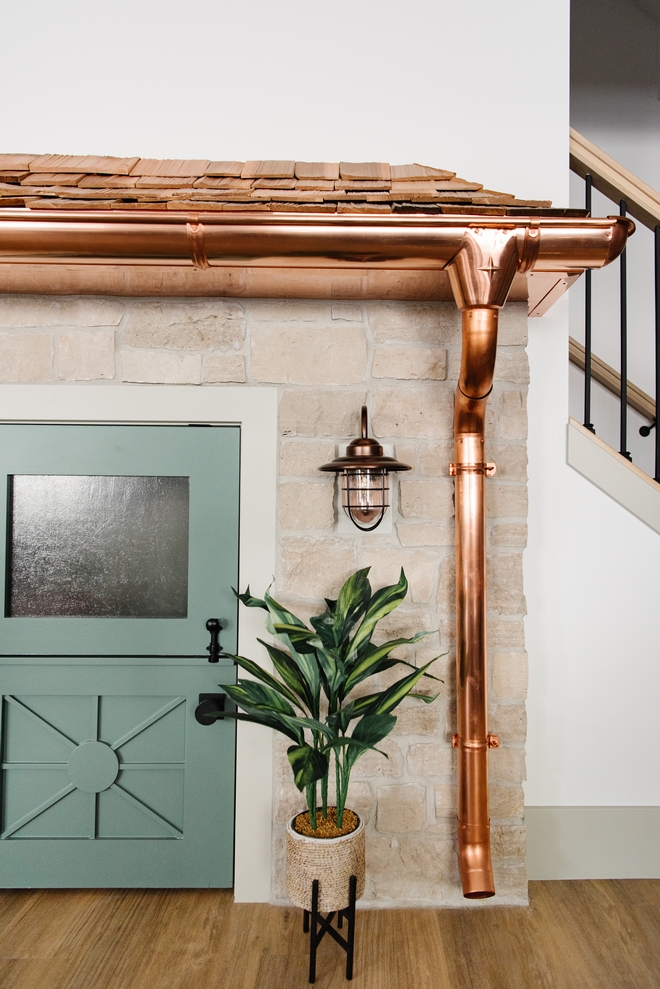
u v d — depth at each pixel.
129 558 1.82
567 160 1.91
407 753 1.74
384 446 1.77
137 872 1.78
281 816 1.73
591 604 1.91
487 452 1.78
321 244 1.44
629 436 3.09
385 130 1.90
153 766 1.80
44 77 1.88
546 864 1.87
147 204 1.44
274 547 1.77
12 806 1.79
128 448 1.80
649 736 1.90
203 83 1.90
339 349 1.78
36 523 1.81
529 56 1.91
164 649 1.79
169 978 1.44
